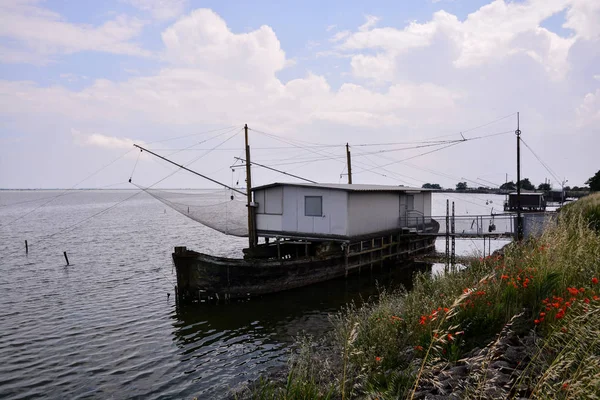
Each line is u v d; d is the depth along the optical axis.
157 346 14.25
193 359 12.95
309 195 27.11
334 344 9.52
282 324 16.67
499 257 10.77
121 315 18.05
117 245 41.31
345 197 25.83
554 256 7.76
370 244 27.78
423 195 36.53
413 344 7.08
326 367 6.87
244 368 12.00
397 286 23.66
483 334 6.51
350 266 25.98
